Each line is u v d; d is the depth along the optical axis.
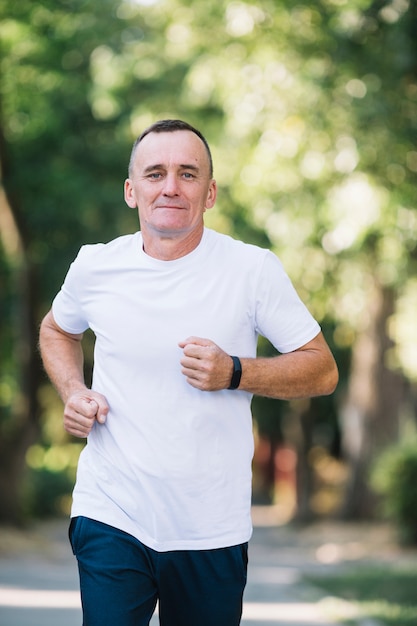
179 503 4.92
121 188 24.89
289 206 18.53
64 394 5.30
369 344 28.09
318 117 16.91
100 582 4.92
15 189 23.61
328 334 32.22
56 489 32.75
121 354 4.98
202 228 5.02
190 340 4.80
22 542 22.84
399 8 14.91
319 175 17.47
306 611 12.08
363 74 15.88
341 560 21.62
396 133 16.09
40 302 26.31
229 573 4.99
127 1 21.98
